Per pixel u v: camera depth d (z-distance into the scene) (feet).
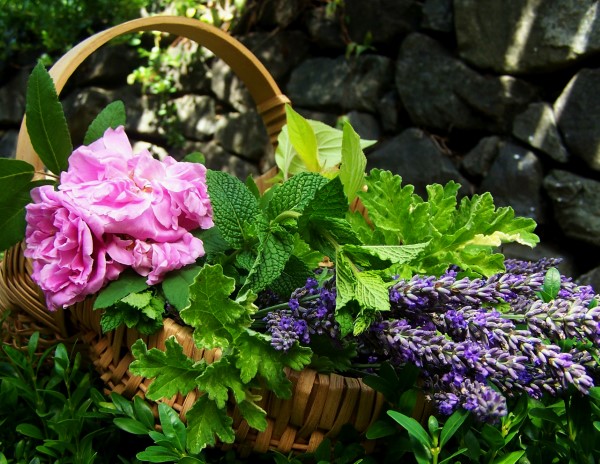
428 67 5.76
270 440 1.88
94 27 7.43
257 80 2.71
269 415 1.87
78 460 1.96
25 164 2.13
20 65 7.66
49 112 2.15
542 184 5.29
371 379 1.84
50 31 7.16
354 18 6.20
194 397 1.88
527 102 5.36
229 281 1.80
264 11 6.76
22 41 7.63
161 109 7.24
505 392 1.82
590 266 5.19
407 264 2.06
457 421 1.78
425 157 5.75
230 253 2.15
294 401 1.85
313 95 6.38
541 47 5.19
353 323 1.82
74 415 2.06
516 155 5.36
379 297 1.79
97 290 2.01
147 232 2.03
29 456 2.07
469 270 2.08
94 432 2.01
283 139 2.68
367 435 1.83
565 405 1.90
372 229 2.28
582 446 1.86
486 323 1.81
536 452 1.89
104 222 2.00
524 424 1.93
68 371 2.10
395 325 1.82
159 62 7.21
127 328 1.98
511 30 5.32
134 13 7.18
